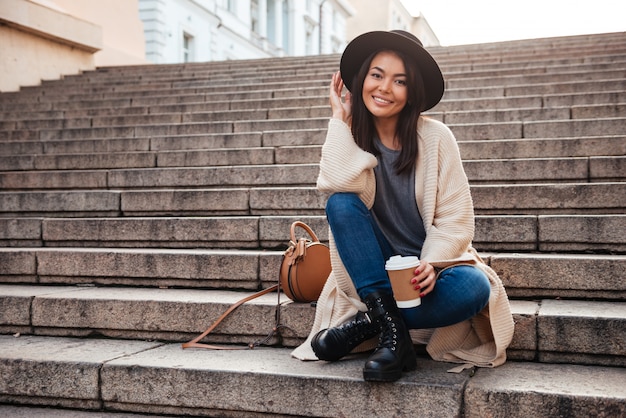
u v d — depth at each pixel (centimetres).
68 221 416
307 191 415
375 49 252
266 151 509
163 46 2186
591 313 255
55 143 606
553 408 206
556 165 407
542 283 295
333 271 255
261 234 381
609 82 605
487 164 419
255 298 305
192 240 394
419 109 250
